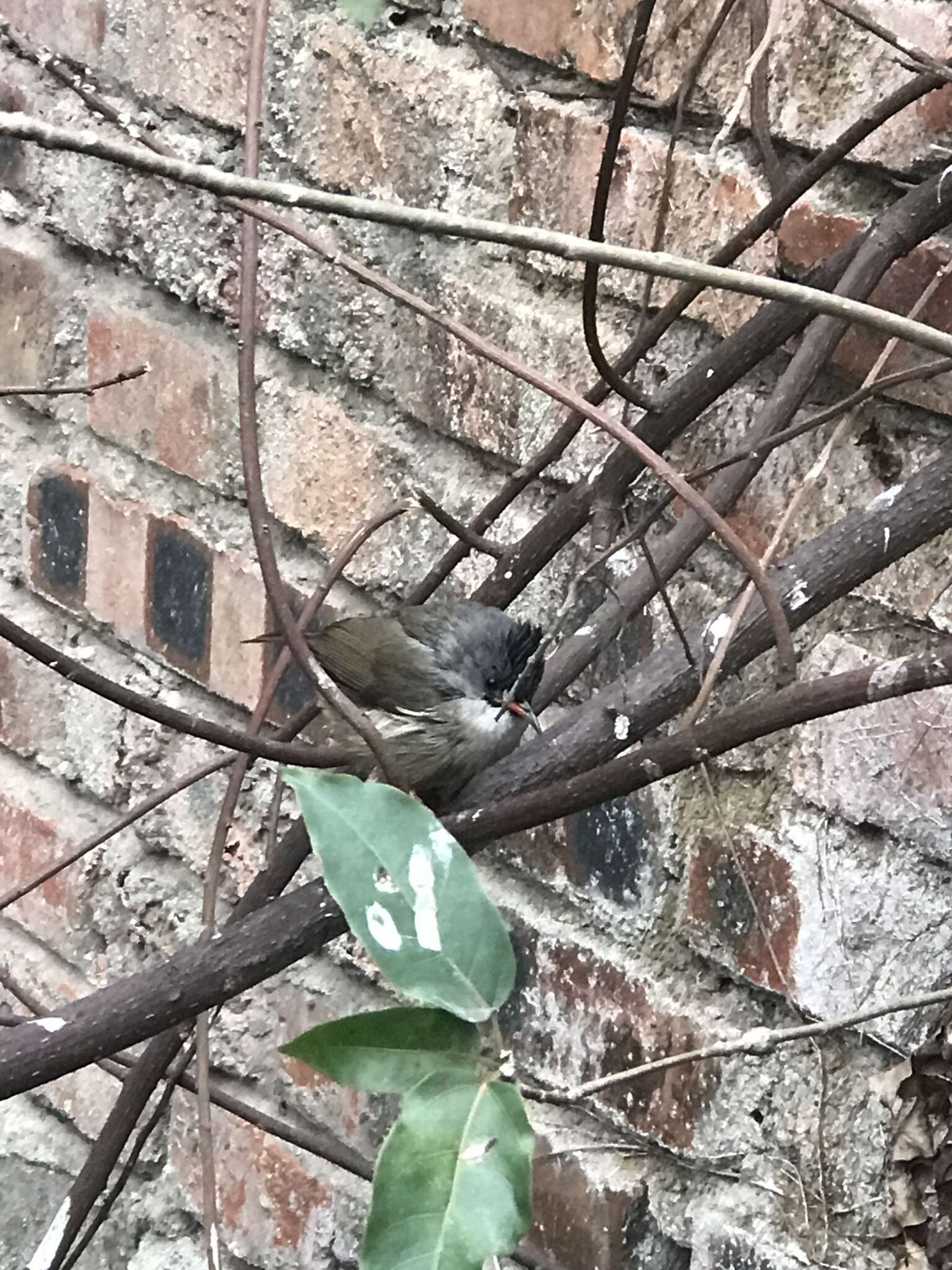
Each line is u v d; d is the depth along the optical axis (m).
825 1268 1.38
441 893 0.84
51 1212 2.00
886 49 1.28
